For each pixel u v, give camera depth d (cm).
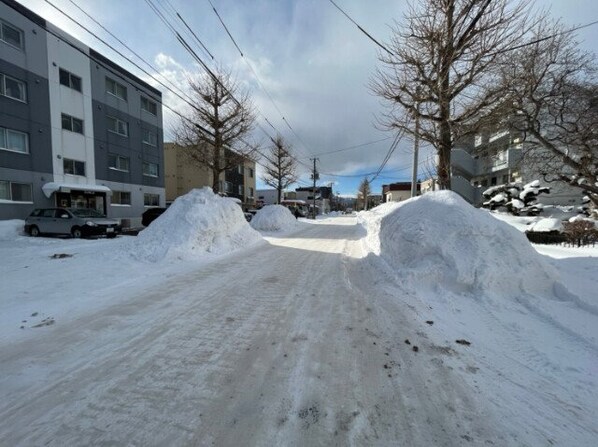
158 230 934
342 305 477
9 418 226
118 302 488
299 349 336
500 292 481
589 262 674
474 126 892
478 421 227
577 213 1795
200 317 427
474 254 516
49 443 203
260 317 428
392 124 980
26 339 356
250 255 938
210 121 1827
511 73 1127
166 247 840
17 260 791
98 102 2047
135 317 425
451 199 620
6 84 1549
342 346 342
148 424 222
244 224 1223
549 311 422
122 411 235
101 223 1445
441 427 220
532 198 1905
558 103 1342
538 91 1295
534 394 261
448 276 507
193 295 527
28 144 1645
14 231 1476
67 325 396
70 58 1853
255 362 308
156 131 2608
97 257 806
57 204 1778
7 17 1541
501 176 2797
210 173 3572
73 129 1889
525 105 1319
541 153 1647
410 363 307
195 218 963
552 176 1945
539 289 493
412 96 895
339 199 11762
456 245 537
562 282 496
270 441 207
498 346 345
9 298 499
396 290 523
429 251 561
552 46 1144
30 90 1641
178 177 3544
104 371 291
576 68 1219
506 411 238
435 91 856
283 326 397
